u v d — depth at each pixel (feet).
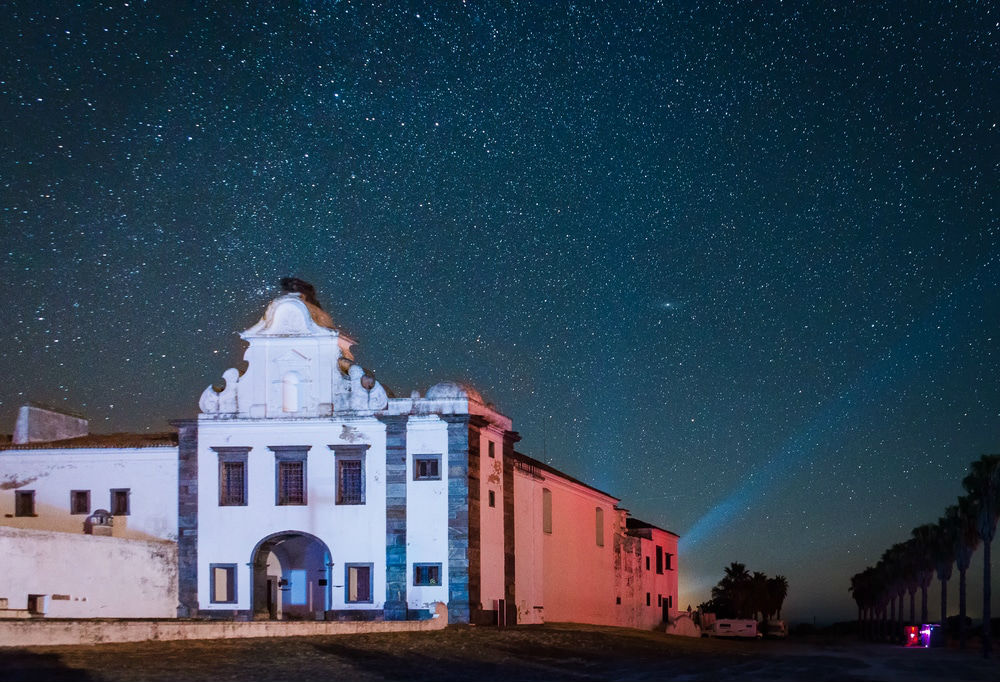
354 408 184.96
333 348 187.01
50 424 202.90
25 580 153.07
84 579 164.66
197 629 124.57
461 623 176.24
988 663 169.78
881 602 426.51
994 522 229.45
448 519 179.42
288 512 182.91
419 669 121.29
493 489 191.21
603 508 260.62
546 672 127.03
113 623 114.32
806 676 129.59
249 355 188.24
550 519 223.51
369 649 133.28
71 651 105.70
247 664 111.86
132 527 186.09
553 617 221.46
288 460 184.55
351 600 180.14
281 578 190.80
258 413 185.98
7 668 94.32
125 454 188.75
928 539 313.53
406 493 180.86
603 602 255.29
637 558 284.41
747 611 493.36
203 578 182.50
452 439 181.27
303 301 189.37
